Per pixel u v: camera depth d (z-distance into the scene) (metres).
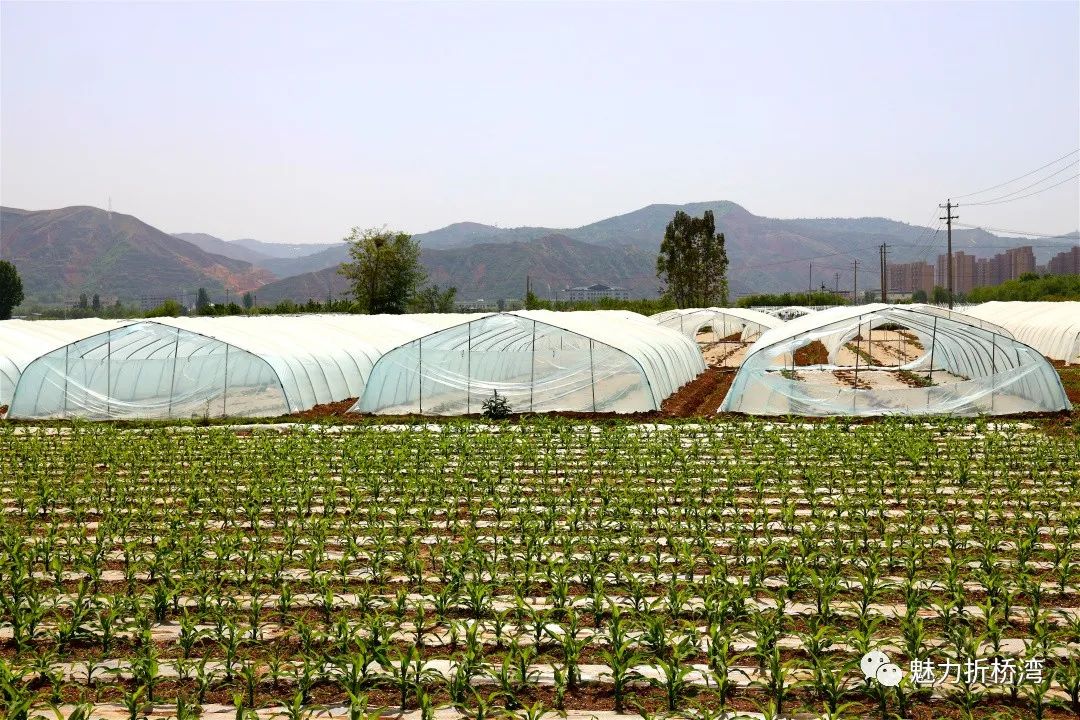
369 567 11.45
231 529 13.37
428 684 8.27
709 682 8.30
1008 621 9.48
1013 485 15.42
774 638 8.59
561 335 25.95
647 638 8.59
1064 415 23.70
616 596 10.39
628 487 15.20
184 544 11.55
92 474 17.27
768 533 12.59
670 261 80.12
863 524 11.98
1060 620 9.50
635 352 26.75
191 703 7.97
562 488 15.87
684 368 35.47
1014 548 11.98
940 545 12.13
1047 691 8.05
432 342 26.41
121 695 8.08
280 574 11.02
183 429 22.45
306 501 14.42
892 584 9.93
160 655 8.95
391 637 9.27
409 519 13.89
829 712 7.29
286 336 30.23
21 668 8.25
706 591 9.99
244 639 9.24
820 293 106.25
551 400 25.95
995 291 106.12
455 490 15.20
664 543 12.47
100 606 9.72
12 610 9.12
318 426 22.80
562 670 8.30
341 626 8.60
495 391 26.09
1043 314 48.88
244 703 7.99
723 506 14.23
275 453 18.27
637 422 23.56
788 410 24.98
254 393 25.92
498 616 8.99
